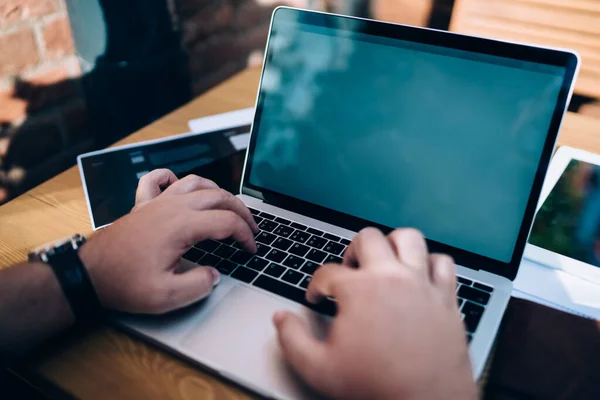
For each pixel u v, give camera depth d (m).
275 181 0.63
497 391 0.40
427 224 0.55
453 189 0.54
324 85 0.60
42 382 0.42
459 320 0.37
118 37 1.01
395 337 0.34
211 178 0.68
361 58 0.58
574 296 0.51
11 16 0.97
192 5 1.32
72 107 1.16
